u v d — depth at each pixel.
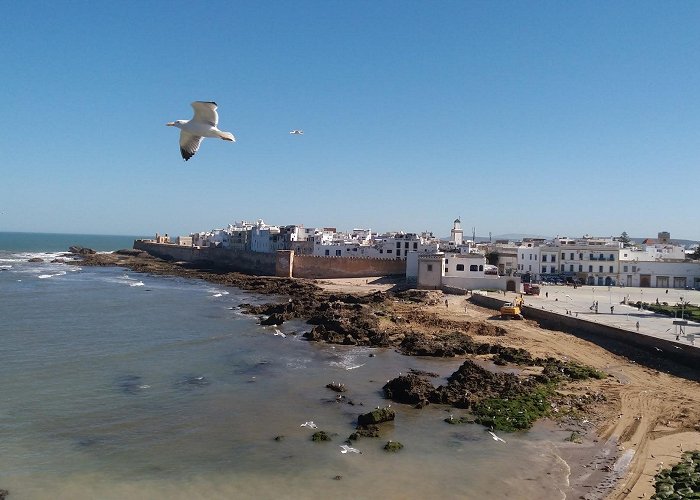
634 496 27.70
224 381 48.81
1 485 28.89
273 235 178.50
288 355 59.59
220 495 28.56
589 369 51.12
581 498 27.98
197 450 34.00
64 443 34.47
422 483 29.92
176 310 90.62
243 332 71.88
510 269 137.00
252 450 34.16
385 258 145.12
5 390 44.09
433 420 39.59
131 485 29.41
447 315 81.38
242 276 149.12
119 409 40.88
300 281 132.50
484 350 61.00
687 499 26.66
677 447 33.62
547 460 32.56
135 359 55.69
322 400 44.03
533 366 54.81
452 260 109.25
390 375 51.88
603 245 134.62
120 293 113.50
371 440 35.81
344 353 61.22
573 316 70.75
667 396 43.59
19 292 109.88
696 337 55.84
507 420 38.56
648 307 80.12
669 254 146.00
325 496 28.53
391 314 82.19
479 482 29.97
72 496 28.06
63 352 57.78
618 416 39.41
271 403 43.06
